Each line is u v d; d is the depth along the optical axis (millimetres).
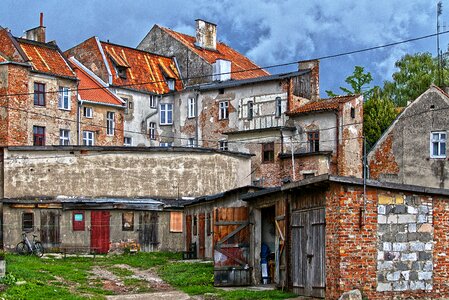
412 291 21125
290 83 54875
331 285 20500
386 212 20984
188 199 43219
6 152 41156
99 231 39906
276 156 53344
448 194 21797
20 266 29266
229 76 66312
